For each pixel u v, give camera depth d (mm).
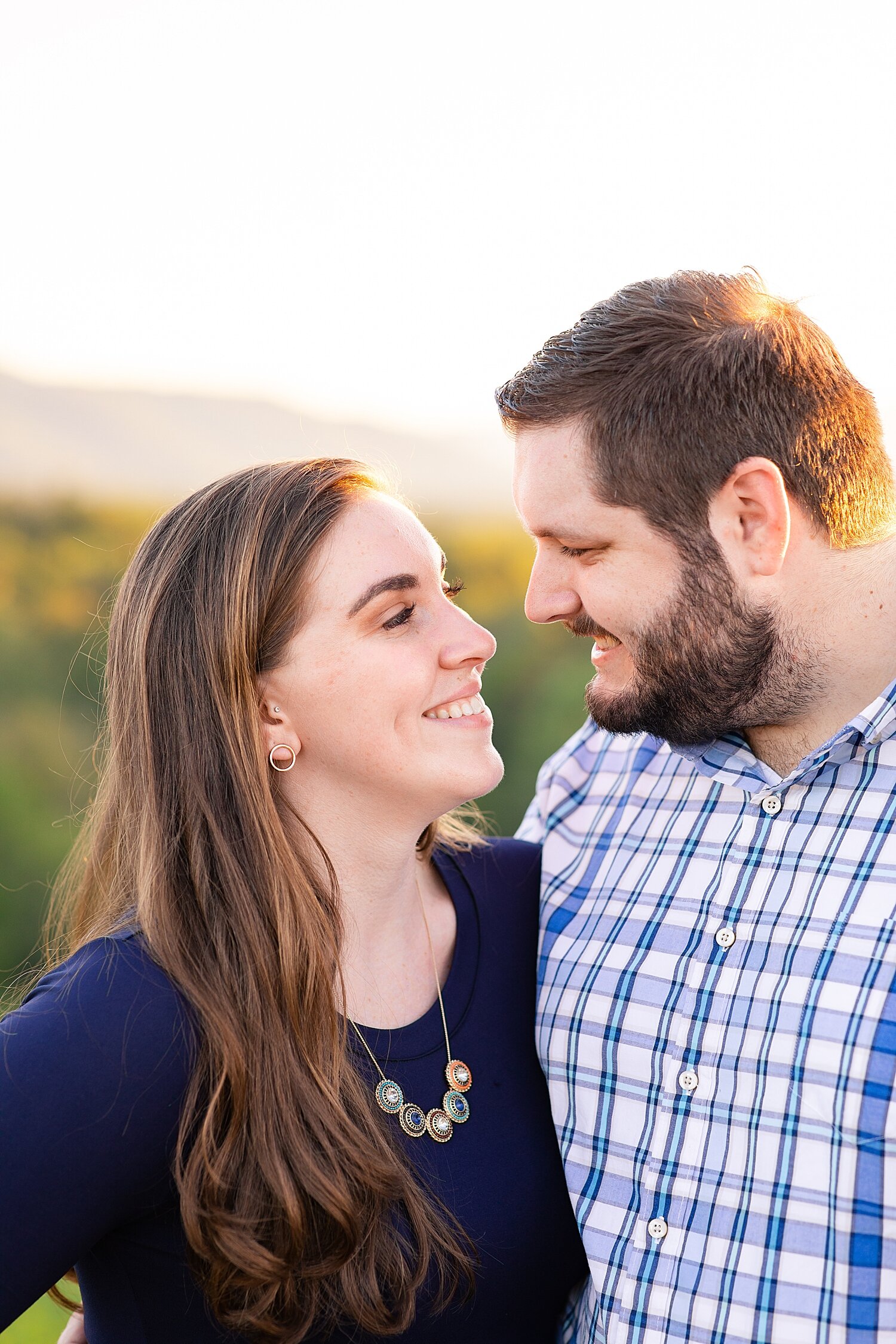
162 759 1671
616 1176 1574
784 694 1621
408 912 1748
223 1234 1425
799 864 1562
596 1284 1543
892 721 1551
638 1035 1599
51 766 6062
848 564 1602
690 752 1721
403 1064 1631
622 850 1813
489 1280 1559
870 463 1646
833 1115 1400
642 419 1594
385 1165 1497
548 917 1852
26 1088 1415
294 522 1637
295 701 1641
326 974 1576
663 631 1646
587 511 1642
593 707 1770
